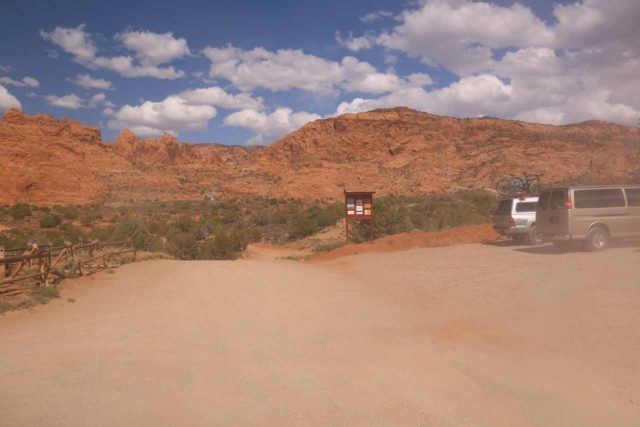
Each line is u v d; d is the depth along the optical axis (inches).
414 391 203.5
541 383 207.6
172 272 649.0
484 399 193.3
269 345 282.0
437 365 235.3
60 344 287.3
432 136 5782.5
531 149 4207.7
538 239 749.3
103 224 2583.7
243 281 552.4
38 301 427.2
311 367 237.6
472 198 1988.2
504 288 403.9
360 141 6441.9
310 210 2805.1
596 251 578.2
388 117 6717.5
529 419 174.7
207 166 6082.7
